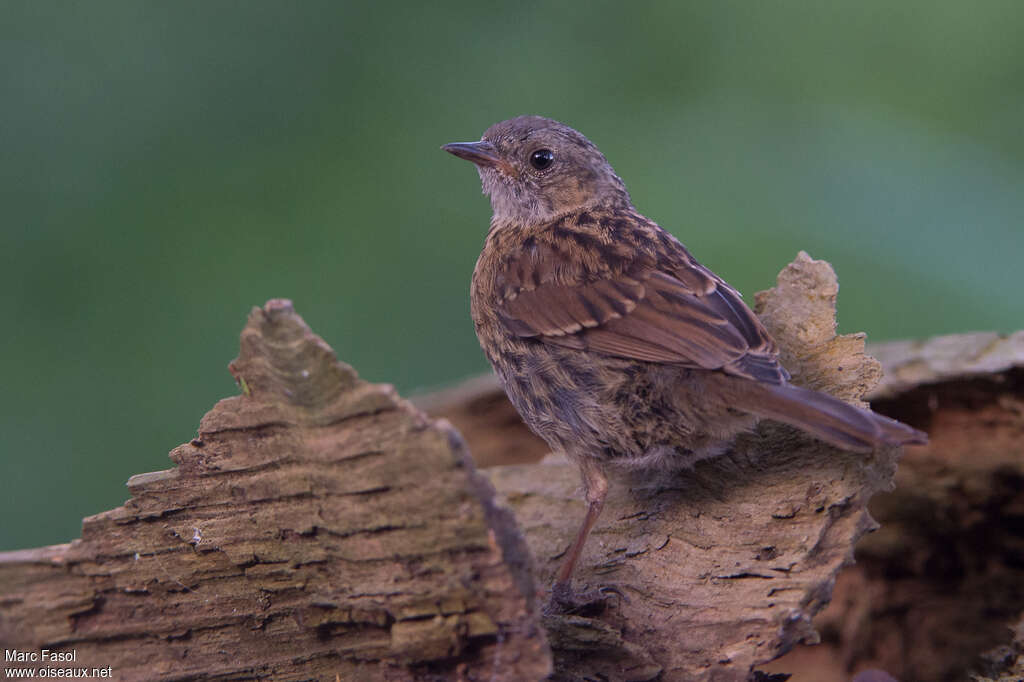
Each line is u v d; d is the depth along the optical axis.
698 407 7.51
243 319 11.98
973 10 13.17
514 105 13.43
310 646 6.38
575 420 8.13
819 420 6.61
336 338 12.20
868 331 11.44
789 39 13.48
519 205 10.00
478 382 11.01
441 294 12.78
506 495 8.86
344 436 5.72
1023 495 9.13
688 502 7.64
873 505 9.30
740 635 6.73
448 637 5.84
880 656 9.28
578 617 6.91
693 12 13.58
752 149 12.93
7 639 6.38
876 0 13.41
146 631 6.46
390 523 5.73
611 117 13.28
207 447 6.22
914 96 13.13
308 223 12.50
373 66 13.16
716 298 7.99
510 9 13.67
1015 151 12.66
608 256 8.45
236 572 6.34
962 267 11.84
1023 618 8.44
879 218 12.27
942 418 9.30
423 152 13.19
